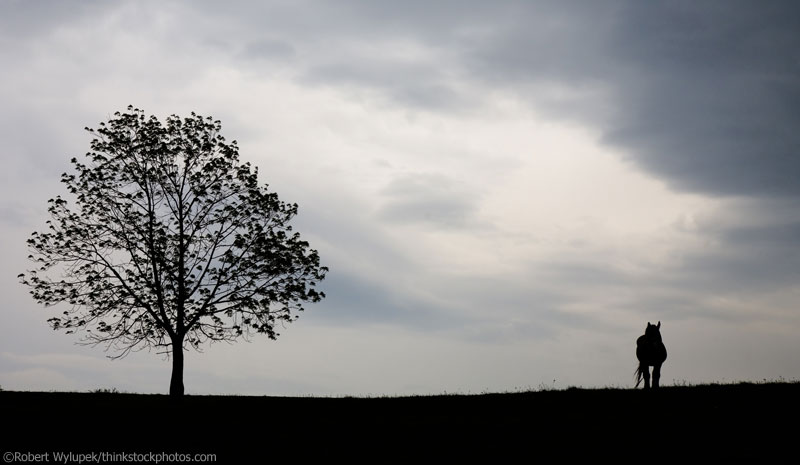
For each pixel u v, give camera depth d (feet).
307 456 70.59
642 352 95.25
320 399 113.09
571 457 67.67
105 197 124.98
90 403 103.24
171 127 132.05
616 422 81.00
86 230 122.72
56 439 76.18
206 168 128.06
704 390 97.30
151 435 79.51
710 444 69.87
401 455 70.38
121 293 121.70
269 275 126.11
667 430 75.87
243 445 75.25
